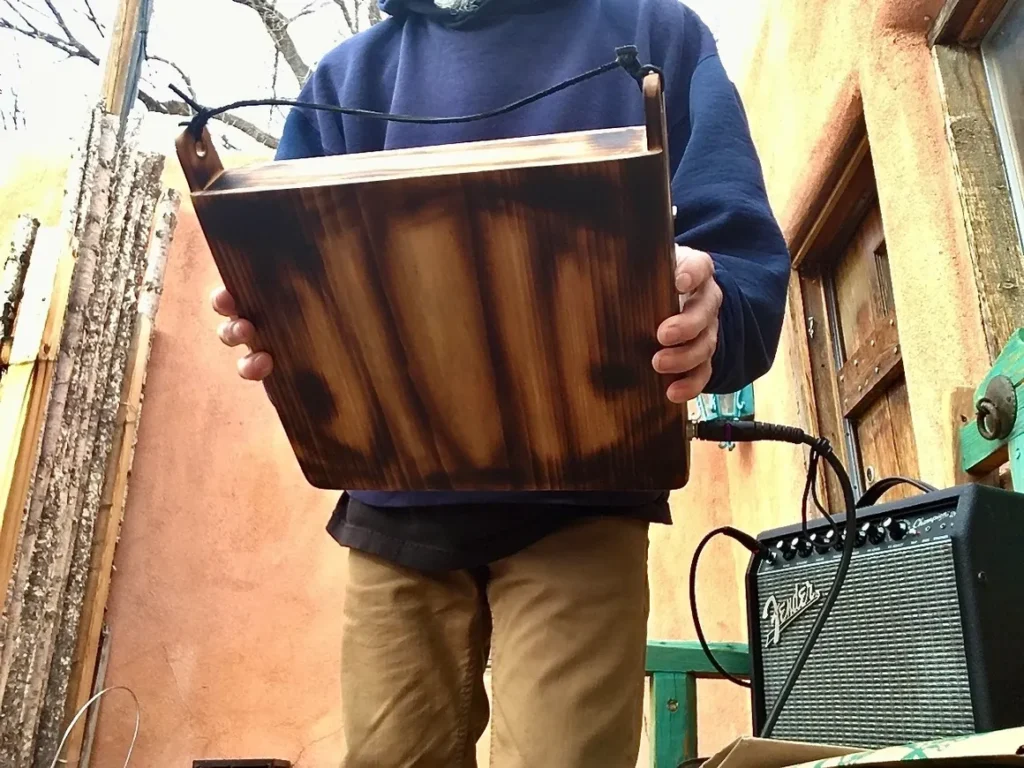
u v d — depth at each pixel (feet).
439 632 2.63
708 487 8.54
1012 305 4.42
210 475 8.56
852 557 3.43
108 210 8.53
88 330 8.03
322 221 1.77
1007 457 3.84
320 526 8.49
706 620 7.93
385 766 2.52
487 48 2.87
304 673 7.91
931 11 5.15
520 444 2.10
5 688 6.78
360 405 2.10
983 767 1.51
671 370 1.82
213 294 1.99
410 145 2.80
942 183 4.84
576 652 2.31
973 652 2.79
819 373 7.04
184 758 7.52
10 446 7.20
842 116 6.04
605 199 1.62
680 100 2.83
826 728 3.40
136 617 7.93
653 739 4.50
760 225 2.40
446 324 1.87
